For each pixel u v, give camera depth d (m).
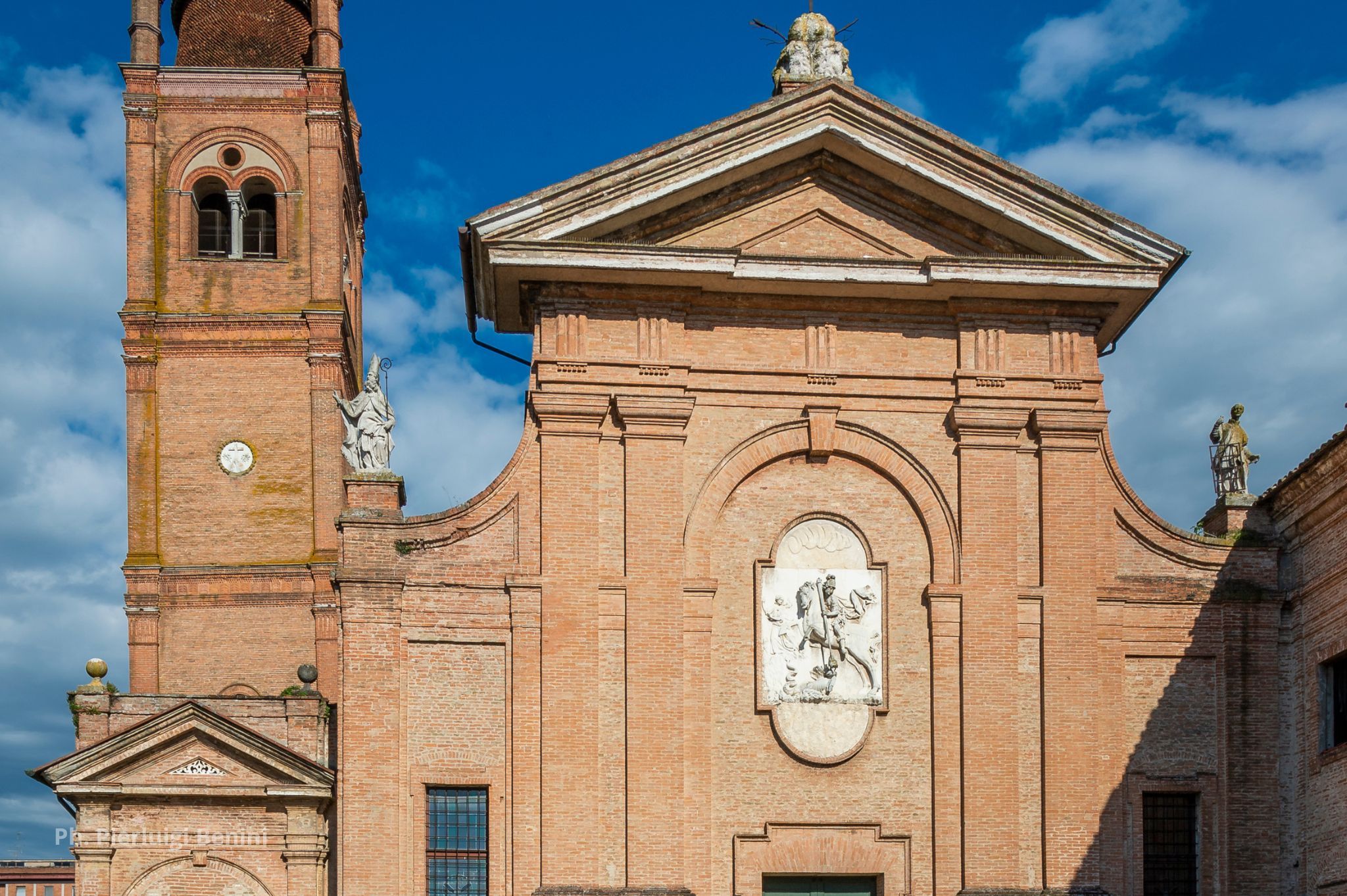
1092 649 32.97
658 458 32.94
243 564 52.66
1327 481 31.94
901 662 33.00
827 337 34.00
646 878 31.17
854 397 33.84
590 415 32.94
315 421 53.91
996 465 33.62
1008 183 33.59
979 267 33.34
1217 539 34.12
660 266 32.78
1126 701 33.31
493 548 32.62
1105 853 32.25
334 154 56.16
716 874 31.77
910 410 33.91
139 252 54.88
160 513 53.25
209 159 55.91
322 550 52.88
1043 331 34.31
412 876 31.11
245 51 59.44
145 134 55.66
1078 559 33.31
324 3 57.66
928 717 32.78
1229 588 33.84
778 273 33.09
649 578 32.44
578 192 32.94
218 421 53.88
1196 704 33.47
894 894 32.06
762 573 33.09
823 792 32.31
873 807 32.34
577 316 33.41
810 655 32.88
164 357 54.25
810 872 32.00
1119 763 32.84
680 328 33.66
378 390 33.34
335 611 52.16
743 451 33.44
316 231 55.66
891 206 34.44
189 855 32.38
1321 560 32.72
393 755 31.42
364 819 31.11
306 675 34.47
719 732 32.38
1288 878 33.00
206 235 56.91
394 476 32.81
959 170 33.62
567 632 32.09
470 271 34.50
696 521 33.06
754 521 33.34
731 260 32.91
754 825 32.03
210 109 56.06
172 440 53.75
